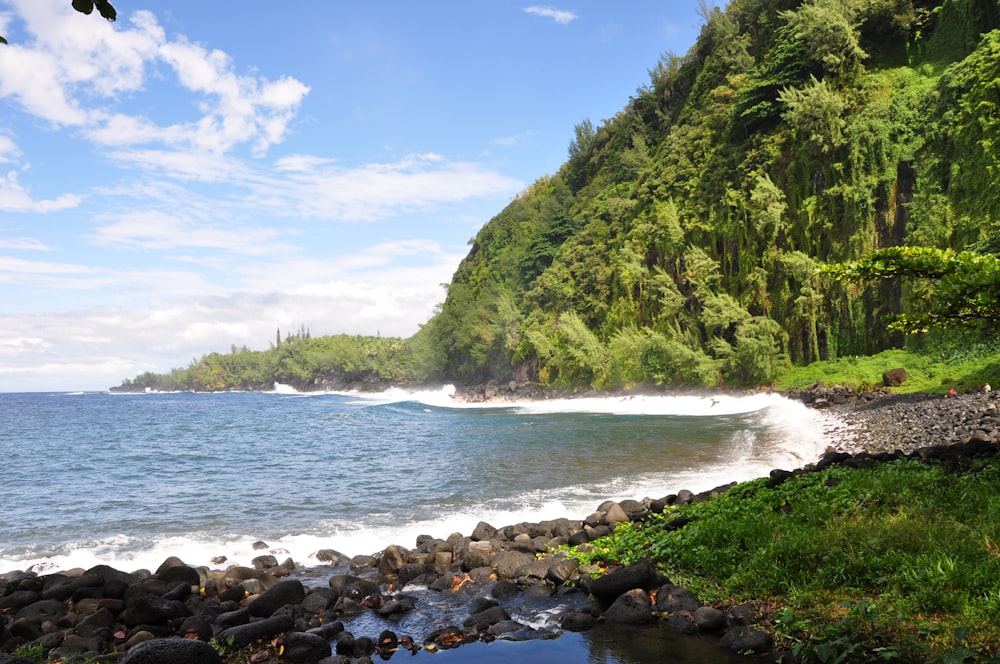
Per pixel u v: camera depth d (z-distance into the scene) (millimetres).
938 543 7145
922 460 11836
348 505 16656
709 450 23719
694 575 8234
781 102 62219
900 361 43844
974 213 43188
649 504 13305
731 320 58031
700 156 74688
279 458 28250
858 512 8961
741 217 61781
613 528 11703
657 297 70438
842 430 25516
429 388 135500
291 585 8570
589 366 78312
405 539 12867
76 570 10445
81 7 4539
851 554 7309
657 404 58000
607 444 27391
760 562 7852
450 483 19250
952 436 19234
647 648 6441
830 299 52438
